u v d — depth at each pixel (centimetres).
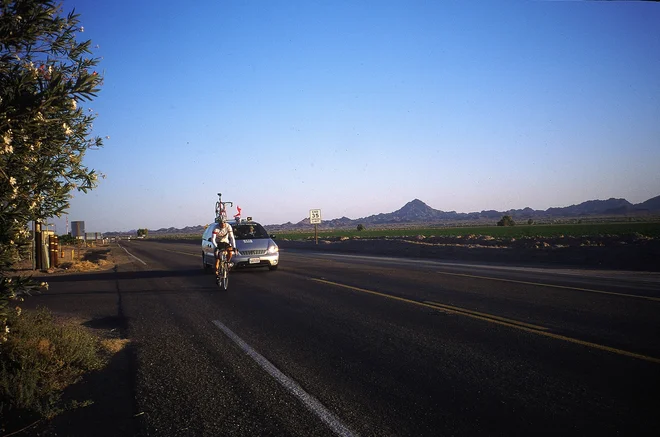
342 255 3088
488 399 504
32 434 451
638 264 1912
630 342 704
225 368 632
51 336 690
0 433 455
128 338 821
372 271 1817
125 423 469
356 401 507
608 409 471
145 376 607
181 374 612
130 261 2923
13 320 675
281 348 725
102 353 725
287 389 547
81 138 540
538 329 798
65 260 3105
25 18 475
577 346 691
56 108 478
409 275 1639
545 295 1139
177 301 1227
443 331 805
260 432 438
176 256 3453
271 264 1839
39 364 589
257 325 896
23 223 492
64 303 1238
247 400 517
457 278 1518
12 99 463
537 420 450
